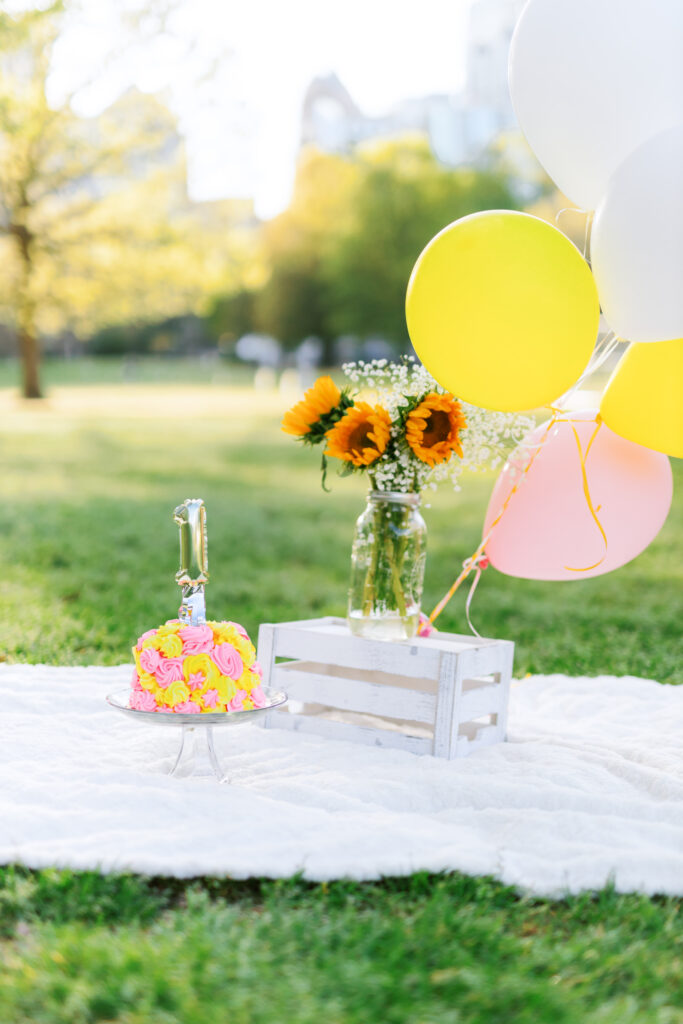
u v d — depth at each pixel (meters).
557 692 3.16
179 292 15.82
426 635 2.68
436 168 22.81
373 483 2.48
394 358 23.70
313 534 7.01
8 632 3.73
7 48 12.93
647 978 1.50
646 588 5.34
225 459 11.23
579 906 1.70
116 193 15.10
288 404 18.92
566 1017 1.37
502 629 4.34
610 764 2.34
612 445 2.65
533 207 22.45
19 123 13.58
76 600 4.55
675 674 3.50
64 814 1.89
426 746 2.36
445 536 6.96
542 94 2.30
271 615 4.42
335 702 2.46
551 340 2.18
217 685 2.07
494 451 2.56
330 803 2.02
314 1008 1.36
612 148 2.23
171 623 2.16
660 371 2.42
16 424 14.06
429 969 1.49
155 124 14.52
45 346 33.22
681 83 2.17
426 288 2.22
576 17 2.24
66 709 2.71
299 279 26.33
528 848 1.87
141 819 1.90
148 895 1.71
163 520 7.14
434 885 1.76
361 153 24.00
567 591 5.29
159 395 21.22
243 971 1.44
